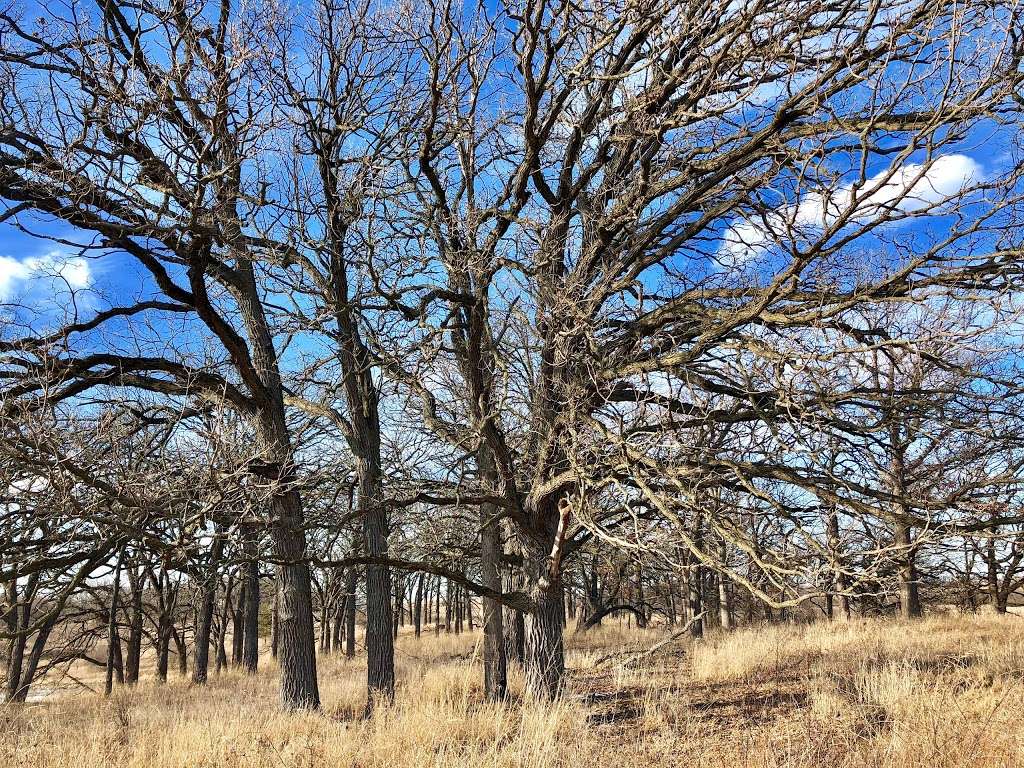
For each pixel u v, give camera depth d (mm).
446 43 7605
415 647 26812
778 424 7488
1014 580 17797
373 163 9539
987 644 11688
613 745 6805
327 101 10852
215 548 7289
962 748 5488
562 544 7777
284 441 10133
